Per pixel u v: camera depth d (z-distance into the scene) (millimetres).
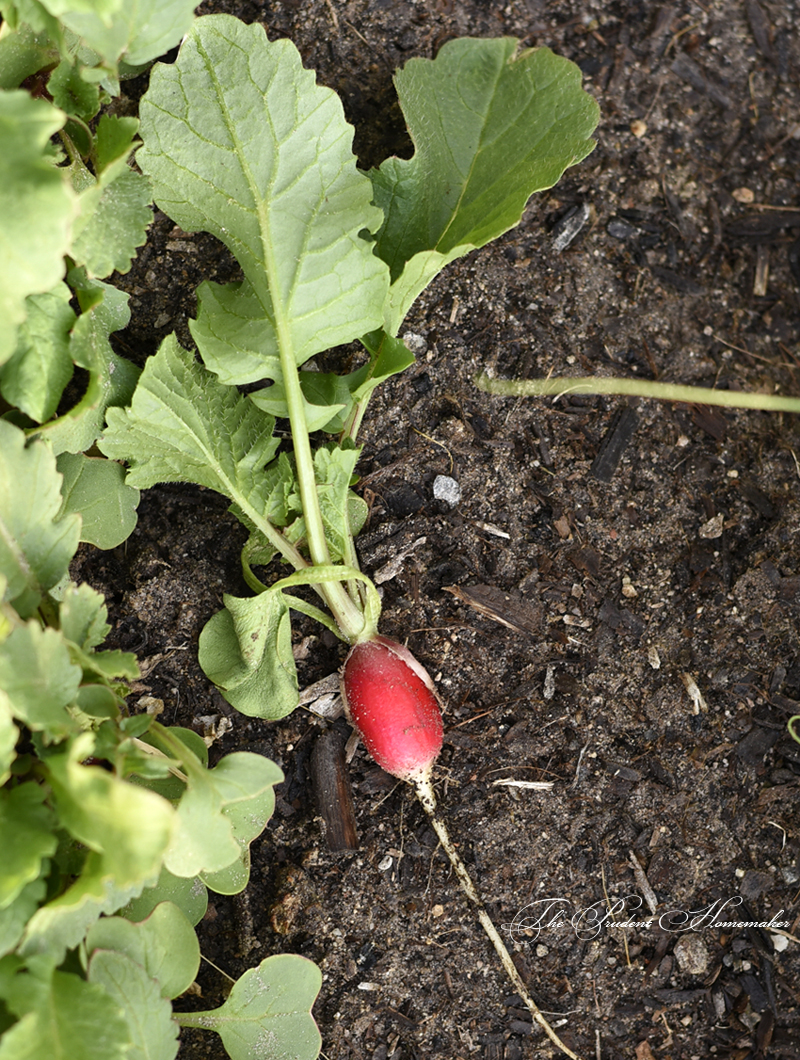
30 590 380
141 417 402
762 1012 436
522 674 435
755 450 447
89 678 382
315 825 429
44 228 356
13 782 381
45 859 377
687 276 449
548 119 416
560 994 433
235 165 403
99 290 392
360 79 441
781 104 461
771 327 453
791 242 457
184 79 399
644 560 440
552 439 439
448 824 431
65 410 422
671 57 455
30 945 367
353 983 427
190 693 430
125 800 354
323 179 406
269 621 417
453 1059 429
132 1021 381
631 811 436
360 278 407
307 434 410
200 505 433
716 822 438
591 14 452
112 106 432
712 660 440
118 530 418
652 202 449
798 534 444
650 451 443
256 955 426
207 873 409
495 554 437
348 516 429
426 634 434
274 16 438
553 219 443
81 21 373
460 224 420
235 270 434
